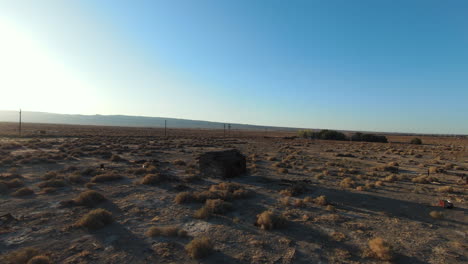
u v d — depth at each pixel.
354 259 6.84
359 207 11.75
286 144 59.62
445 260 6.89
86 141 48.56
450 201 12.12
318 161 29.31
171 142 55.34
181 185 14.59
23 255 6.34
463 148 54.16
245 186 15.68
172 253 6.94
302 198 13.11
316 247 7.50
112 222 9.09
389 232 8.81
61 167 20.72
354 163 27.88
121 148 37.84
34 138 53.69
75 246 7.21
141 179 16.80
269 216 9.05
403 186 16.59
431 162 30.25
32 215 9.59
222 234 8.31
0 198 11.65
